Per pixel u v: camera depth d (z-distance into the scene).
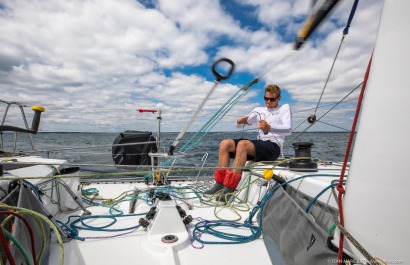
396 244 0.80
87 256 1.51
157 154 2.77
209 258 1.52
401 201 0.79
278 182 2.06
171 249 1.51
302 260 1.26
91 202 2.50
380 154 0.84
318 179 1.67
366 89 0.91
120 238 1.73
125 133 3.26
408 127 0.78
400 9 0.82
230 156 2.99
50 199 2.02
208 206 2.44
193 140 3.03
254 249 1.64
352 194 0.93
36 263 1.07
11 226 1.21
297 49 1.02
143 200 2.47
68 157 8.20
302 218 1.39
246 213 2.27
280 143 3.04
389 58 0.84
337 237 1.08
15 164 1.87
